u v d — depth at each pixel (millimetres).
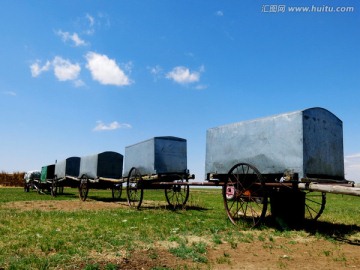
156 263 5676
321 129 9336
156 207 15750
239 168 10359
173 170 14555
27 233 8328
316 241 7938
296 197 10117
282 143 9156
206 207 15969
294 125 8891
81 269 5242
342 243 7703
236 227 9688
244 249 7008
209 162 11820
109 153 19469
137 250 6570
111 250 6504
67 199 21359
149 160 14383
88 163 20203
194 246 7066
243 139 10477
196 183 12141
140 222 10445
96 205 16969
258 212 13781
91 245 6887
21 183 56062
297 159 8688
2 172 56094
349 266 5734
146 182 14922
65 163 23156
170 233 8578
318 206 18312
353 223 11039
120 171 19812
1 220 10578
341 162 9984
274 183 9031
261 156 9750
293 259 6219
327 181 8859
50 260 5672
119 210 14289
